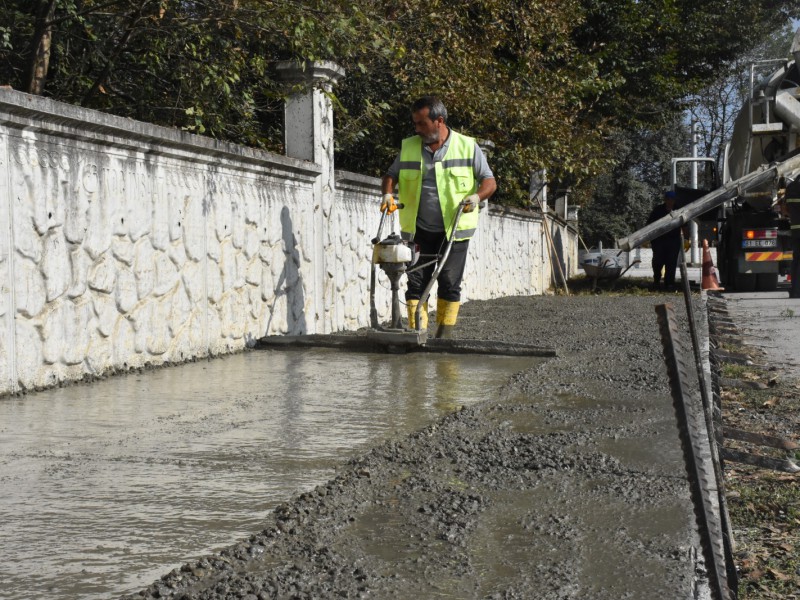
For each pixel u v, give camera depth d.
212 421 4.84
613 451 4.16
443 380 6.42
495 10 16.44
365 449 4.18
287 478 3.64
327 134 9.80
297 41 8.33
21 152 5.50
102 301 6.34
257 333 8.52
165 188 7.06
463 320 12.05
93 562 2.65
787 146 18.83
